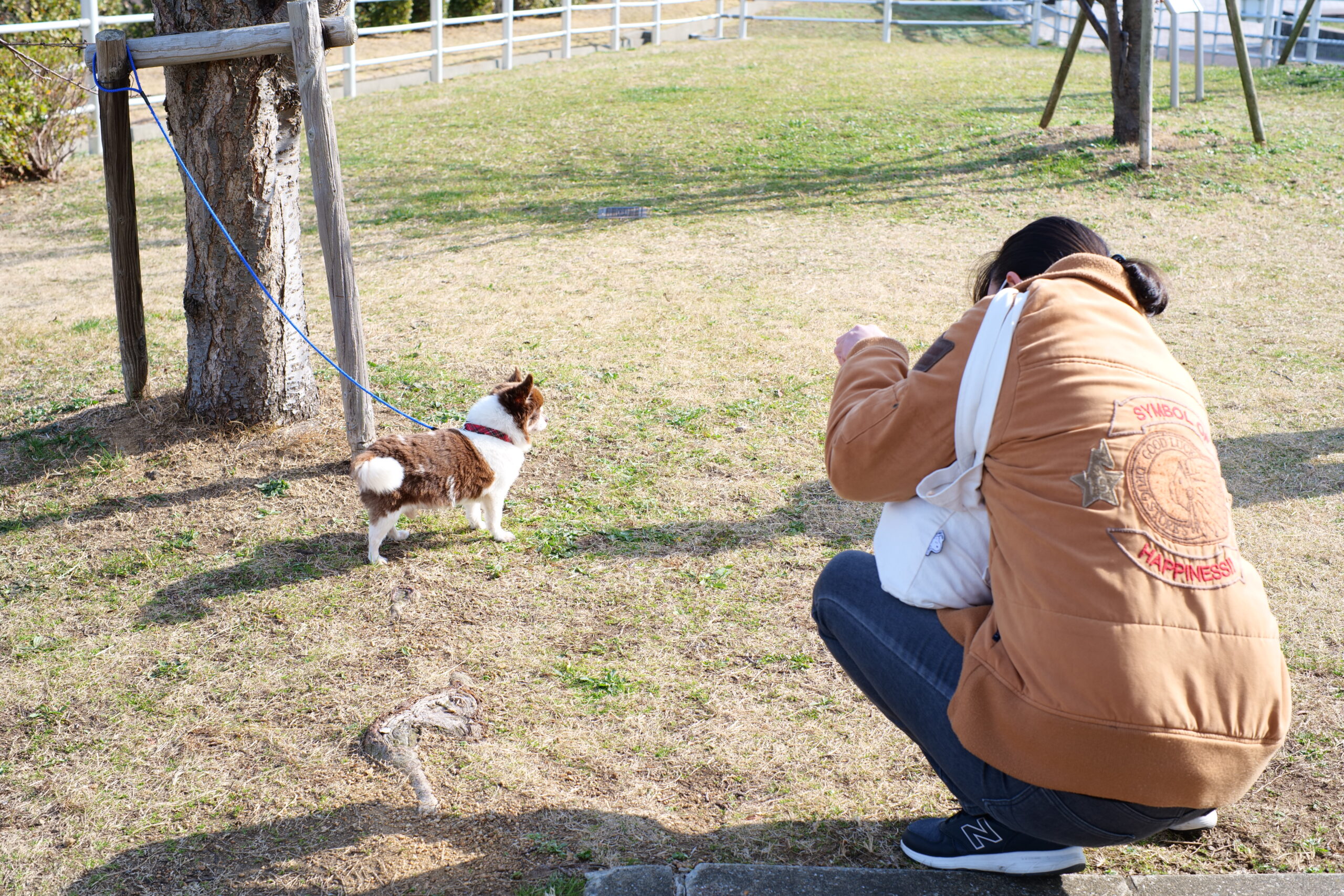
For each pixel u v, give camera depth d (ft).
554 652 12.12
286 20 16.17
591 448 17.48
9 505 15.88
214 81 15.96
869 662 7.32
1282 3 65.98
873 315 23.62
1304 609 12.39
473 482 14.07
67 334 23.25
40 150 38.96
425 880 8.62
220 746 10.59
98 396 19.58
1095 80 50.60
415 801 9.66
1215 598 5.80
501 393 14.76
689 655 12.01
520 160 39.42
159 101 50.72
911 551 7.00
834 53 63.31
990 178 34.63
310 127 14.61
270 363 17.69
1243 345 21.08
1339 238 27.81
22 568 14.14
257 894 8.54
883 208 32.42
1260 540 14.02
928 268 26.94
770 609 12.91
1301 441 16.83
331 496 16.06
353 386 15.98
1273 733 5.87
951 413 6.44
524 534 14.90
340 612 13.05
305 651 12.23
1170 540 5.79
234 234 16.88
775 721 10.79
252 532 15.03
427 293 25.81
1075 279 6.65
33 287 27.48
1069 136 37.47
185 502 15.88
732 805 9.52
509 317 23.94
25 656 12.19
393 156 40.32
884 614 7.23
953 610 6.88
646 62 61.21
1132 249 27.71
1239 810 9.24
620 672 11.71
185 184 16.76
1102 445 5.88
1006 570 6.19
